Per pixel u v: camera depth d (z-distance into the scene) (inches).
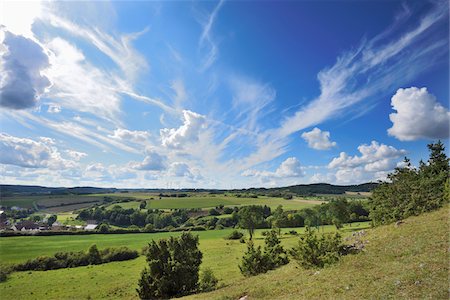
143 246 4224.9
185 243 1781.5
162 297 1609.3
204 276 1813.5
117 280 2522.1
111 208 7465.6
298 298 860.6
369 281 845.2
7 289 2482.8
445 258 848.3
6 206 7406.5
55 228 5954.7
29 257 3565.5
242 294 1107.9
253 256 1754.4
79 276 2829.7
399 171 2100.1
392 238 1266.0
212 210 7327.8
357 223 5201.8
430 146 2231.8
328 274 1054.4
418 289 702.5
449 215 1343.5
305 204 7598.4
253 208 4658.0
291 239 3673.7
